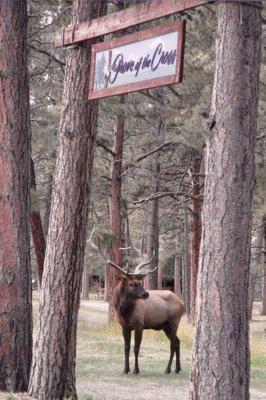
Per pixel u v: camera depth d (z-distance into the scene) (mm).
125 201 38250
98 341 26875
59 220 12820
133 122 32812
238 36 9281
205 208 9367
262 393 17969
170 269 83188
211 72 26766
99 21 11789
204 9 24547
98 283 107750
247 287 9227
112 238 34969
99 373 19203
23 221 14086
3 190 13977
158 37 9984
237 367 9055
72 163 12836
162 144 35062
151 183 40375
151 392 16594
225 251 9109
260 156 30500
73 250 12742
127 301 19250
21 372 13820
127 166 36594
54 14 25875
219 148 9258
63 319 12648
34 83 30375
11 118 14047
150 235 41094
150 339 28281
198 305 9305
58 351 12617
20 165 14102
